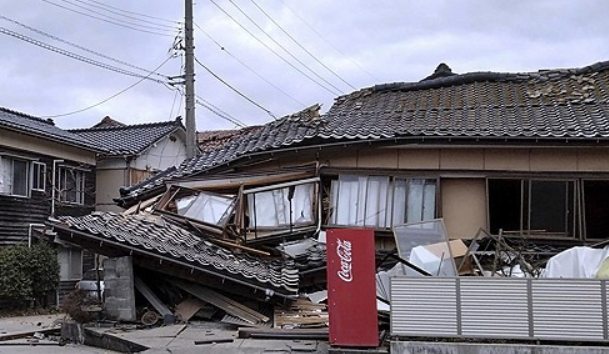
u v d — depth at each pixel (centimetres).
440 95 1364
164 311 873
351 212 1082
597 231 1027
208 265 869
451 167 1073
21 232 1579
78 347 809
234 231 1070
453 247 935
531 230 1042
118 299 866
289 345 703
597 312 622
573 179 1030
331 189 1105
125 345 750
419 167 1082
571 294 627
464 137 1020
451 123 1122
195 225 1070
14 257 1420
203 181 1148
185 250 936
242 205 1088
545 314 629
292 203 1094
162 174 1350
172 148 2331
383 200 1076
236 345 706
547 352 621
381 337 704
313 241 1052
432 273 839
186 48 1641
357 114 1300
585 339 620
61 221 896
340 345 656
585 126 1023
